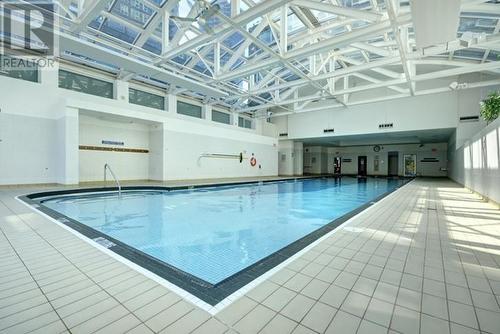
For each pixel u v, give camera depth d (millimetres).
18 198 4781
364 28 5172
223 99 11375
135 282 1625
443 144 16500
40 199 5445
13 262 1921
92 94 8086
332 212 5379
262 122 15234
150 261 1972
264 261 2021
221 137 11578
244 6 6332
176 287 1567
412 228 3064
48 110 6980
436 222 3381
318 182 12641
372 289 1576
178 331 1158
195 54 8109
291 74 11234
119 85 8570
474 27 6211
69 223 3080
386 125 11625
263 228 4016
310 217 4871
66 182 6812
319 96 10273
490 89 9336
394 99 11414
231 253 2887
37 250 2178
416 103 10906
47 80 6977
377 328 1206
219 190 8742
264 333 1159
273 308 1357
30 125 6684
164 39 6219
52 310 1312
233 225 4195
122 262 1937
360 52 9281
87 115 7844
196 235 3602
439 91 9273
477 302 1439
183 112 11094
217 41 7449
